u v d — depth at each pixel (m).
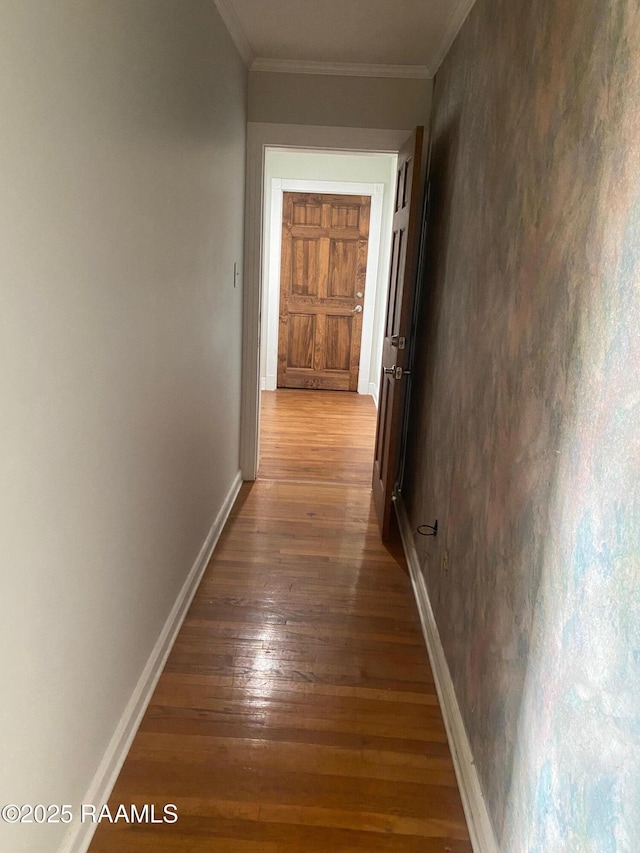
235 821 1.55
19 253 0.99
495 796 1.44
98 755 1.55
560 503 1.14
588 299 1.05
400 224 3.18
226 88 2.75
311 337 6.71
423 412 3.00
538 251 1.36
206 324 2.57
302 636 2.36
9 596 1.03
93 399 1.35
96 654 1.48
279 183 6.24
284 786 1.67
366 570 2.91
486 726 1.55
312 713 1.95
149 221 1.70
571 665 1.04
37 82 1.02
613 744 0.88
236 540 3.13
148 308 1.74
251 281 3.62
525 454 1.37
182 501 2.33
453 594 2.05
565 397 1.14
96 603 1.46
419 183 2.86
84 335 1.28
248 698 1.99
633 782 0.81
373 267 6.45
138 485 1.74
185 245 2.13
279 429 5.23
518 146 1.57
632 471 0.86
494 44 1.90
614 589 0.90
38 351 1.08
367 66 3.28
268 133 3.41
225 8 2.57
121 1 1.41
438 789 1.70
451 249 2.47
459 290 2.26
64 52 1.12
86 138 1.24
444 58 2.93
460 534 2.00
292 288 6.58
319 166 6.21
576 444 1.07
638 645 0.82
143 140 1.61
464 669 1.82
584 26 1.14
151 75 1.66
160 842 1.49
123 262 1.50
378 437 3.72
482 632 1.66
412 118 3.37
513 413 1.48
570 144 1.19
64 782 1.33
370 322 6.60
